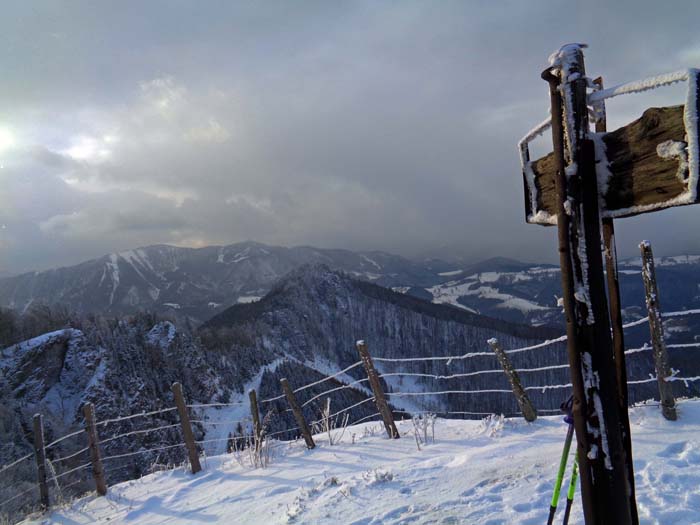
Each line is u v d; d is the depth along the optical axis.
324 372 92.12
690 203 1.82
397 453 6.32
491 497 4.02
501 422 6.47
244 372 66.62
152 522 5.87
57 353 37.78
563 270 2.28
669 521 3.16
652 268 5.24
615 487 2.17
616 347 2.46
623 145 2.13
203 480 7.16
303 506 4.76
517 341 113.25
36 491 10.91
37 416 8.09
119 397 38.78
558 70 2.30
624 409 2.46
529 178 2.85
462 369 83.19
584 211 2.21
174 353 52.12
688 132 1.78
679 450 4.38
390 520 3.97
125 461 30.00
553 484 4.01
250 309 114.00
